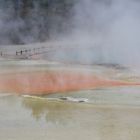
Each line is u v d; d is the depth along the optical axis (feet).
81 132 43.75
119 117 51.96
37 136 41.86
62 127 46.09
